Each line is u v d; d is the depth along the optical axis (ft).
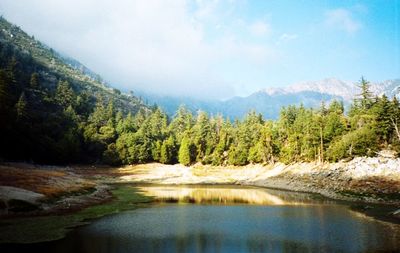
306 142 398.42
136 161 560.20
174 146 588.50
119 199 240.12
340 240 125.29
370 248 114.52
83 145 559.38
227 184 394.32
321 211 189.16
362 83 484.33
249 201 235.20
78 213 175.73
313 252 110.83
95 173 471.62
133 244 119.03
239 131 578.66
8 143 375.66
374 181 258.57
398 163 276.21
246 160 504.84
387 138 332.19
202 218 169.48
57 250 108.47
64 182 245.04
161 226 149.59
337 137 373.40
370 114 392.06
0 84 345.72
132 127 647.15
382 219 163.63
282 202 228.84
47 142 460.14
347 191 256.73
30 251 106.42
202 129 603.67
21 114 433.48
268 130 490.90
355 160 322.14
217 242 123.34
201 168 525.75
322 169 346.74
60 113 640.99
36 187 201.46
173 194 280.31
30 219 153.48
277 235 133.90
